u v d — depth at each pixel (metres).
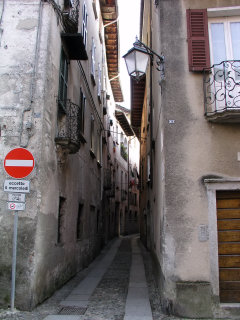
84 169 11.23
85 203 11.38
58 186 7.51
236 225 5.90
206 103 6.07
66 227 8.34
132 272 10.21
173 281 5.61
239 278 5.74
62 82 8.01
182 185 5.91
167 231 5.79
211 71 6.29
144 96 17.73
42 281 6.32
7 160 5.78
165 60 6.35
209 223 5.77
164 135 6.09
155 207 8.82
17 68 6.61
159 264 7.02
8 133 6.37
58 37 7.56
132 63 6.06
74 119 8.16
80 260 10.29
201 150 6.01
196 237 5.73
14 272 5.59
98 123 15.77
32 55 6.66
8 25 6.80
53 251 7.05
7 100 6.50
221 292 5.69
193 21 6.46
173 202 5.86
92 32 13.55
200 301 5.49
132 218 34.44
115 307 6.18
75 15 8.55
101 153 16.44
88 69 12.45
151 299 6.84
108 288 7.86
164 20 6.54
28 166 5.75
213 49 6.50
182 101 6.18
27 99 6.48
